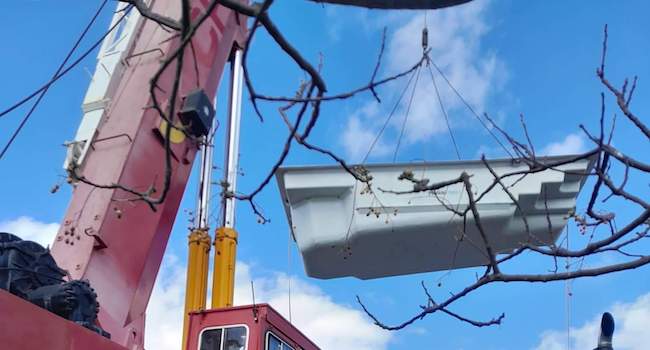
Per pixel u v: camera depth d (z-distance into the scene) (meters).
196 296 17.00
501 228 8.90
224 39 14.97
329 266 9.51
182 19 4.46
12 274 9.98
